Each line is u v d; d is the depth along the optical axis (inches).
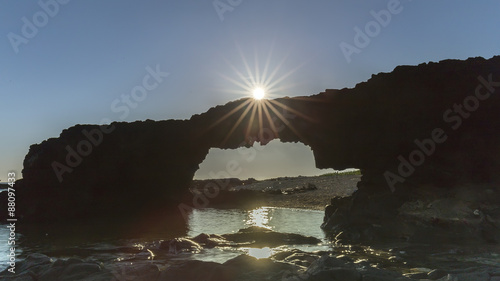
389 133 785.6
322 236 700.0
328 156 906.7
